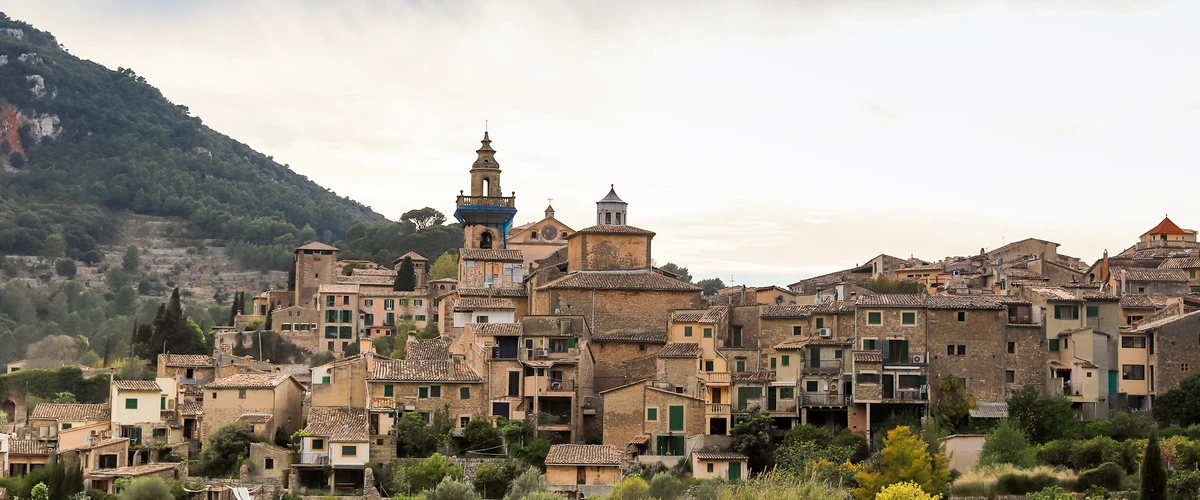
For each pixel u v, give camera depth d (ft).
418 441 474.90
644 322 532.32
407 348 556.51
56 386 615.57
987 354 485.56
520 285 609.83
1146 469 357.00
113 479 447.01
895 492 382.22
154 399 501.15
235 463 472.03
